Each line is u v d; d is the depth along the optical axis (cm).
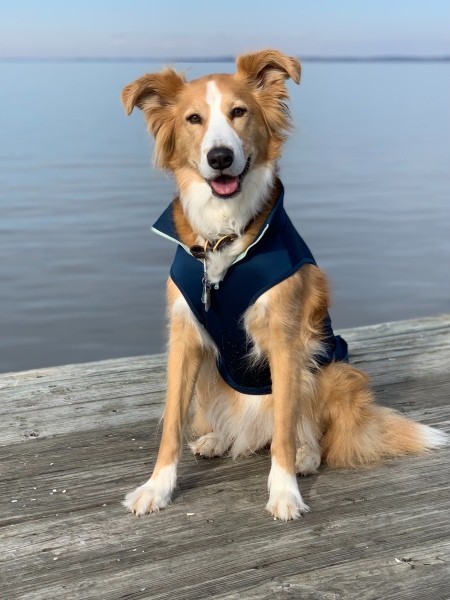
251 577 115
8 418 163
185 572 116
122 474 143
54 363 285
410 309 340
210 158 135
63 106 1852
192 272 138
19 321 328
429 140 1021
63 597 112
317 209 543
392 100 2172
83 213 519
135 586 114
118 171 711
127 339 308
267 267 136
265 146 145
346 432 146
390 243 448
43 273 387
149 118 149
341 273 392
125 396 173
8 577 116
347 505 132
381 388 177
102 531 126
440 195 596
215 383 150
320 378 146
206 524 128
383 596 111
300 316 141
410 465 145
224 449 151
